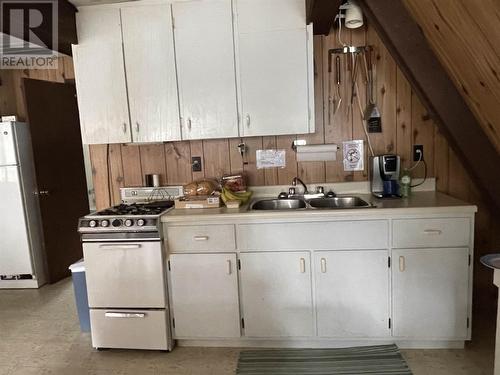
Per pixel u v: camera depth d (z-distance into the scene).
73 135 3.83
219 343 2.30
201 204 2.33
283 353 2.18
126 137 2.45
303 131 2.33
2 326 2.64
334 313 2.14
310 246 2.11
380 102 2.54
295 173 2.67
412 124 2.54
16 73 3.49
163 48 2.35
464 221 2.00
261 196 2.69
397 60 2.27
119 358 2.21
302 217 2.08
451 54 1.77
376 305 2.11
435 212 2.00
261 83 2.31
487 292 2.58
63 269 3.63
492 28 1.37
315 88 2.57
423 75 2.03
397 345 2.19
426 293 2.07
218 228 2.15
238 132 2.37
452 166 2.54
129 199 2.79
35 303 3.04
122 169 2.81
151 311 2.20
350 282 2.11
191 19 2.31
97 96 2.44
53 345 2.37
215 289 2.20
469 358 2.06
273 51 2.28
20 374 2.07
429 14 1.70
